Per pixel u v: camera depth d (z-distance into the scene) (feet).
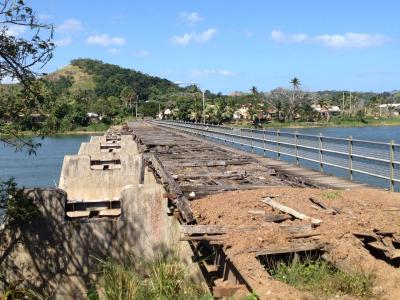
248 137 84.99
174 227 35.37
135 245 35.53
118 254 35.37
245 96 508.53
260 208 32.50
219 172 49.93
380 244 26.48
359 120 442.09
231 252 24.80
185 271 26.05
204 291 23.54
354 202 34.01
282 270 23.94
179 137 113.09
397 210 31.94
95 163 63.77
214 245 26.96
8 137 29.35
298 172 55.06
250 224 28.50
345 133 271.28
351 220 28.76
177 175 46.65
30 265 34.68
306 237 26.61
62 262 34.99
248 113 399.24
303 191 37.52
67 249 35.06
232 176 46.70
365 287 20.90
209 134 113.80
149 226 35.70
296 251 24.97
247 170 52.29
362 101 521.65
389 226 28.04
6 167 157.38
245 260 23.68
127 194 35.58
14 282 33.22
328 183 45.57
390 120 452.76
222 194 36.81
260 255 24.56
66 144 249.96
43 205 34.78
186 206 33.12
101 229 35.45
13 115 29.09
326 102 461.37
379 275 22.29
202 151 75.92
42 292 34.71
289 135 69.15
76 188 60.39
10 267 34.40
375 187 42.88
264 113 440.04
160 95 630.33
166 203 35.86
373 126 411.13
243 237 26.21
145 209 35.68
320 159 55.88
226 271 24.99
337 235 26.32
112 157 64.13
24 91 28.81
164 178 45.50
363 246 26.17
